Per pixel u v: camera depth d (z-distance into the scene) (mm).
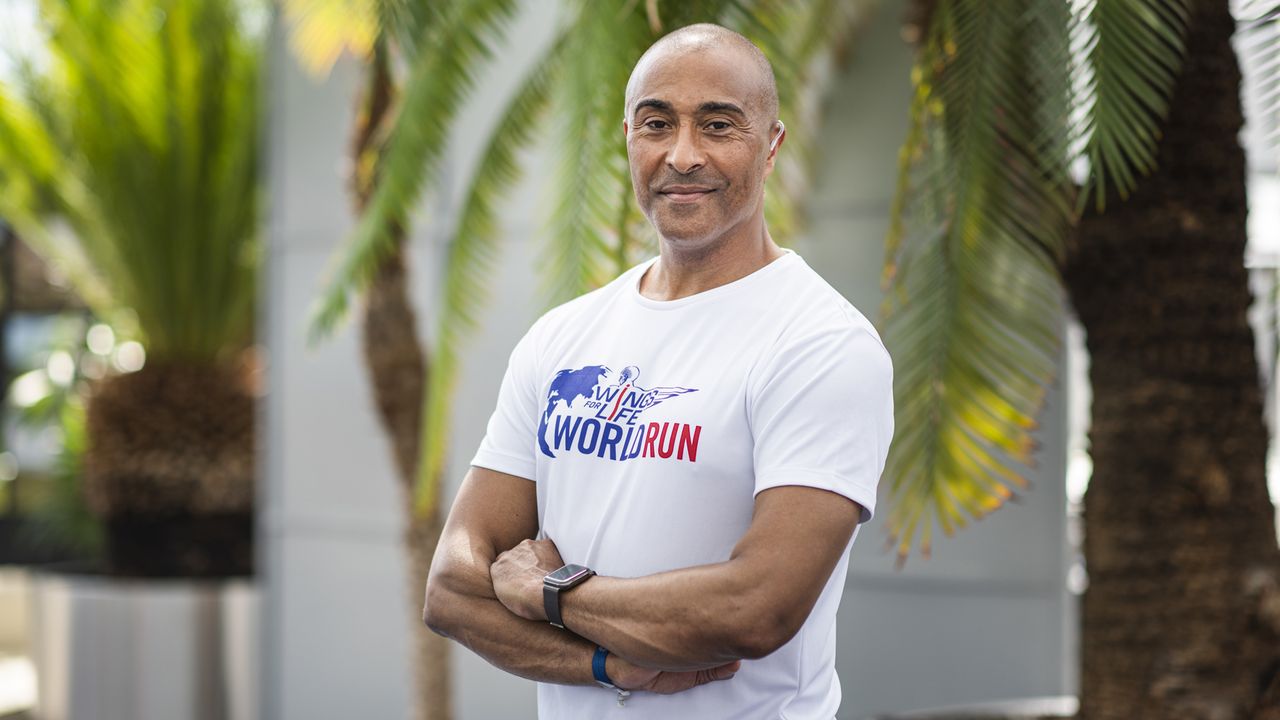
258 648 7004
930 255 3176
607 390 1870
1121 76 2777
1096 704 3504
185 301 7590
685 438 1773
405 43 3660
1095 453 3521
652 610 1715
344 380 6207
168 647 7000
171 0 7074
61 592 7203
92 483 7539
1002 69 2980
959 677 4855
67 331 9742
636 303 1912
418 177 3752
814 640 1831
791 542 1672
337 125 6203
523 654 1860
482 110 5766
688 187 1803
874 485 1741
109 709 7039
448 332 4172
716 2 3141
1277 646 3359
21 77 7238
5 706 8125
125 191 7375
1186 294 3340
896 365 3291
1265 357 3863
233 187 7469
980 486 3119
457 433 5812
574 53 3357
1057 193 3008
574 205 3447
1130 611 3426
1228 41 3277
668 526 1776
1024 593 4750
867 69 4922
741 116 1803
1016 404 3086
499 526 2020
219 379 7641
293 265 6320
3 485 9984
